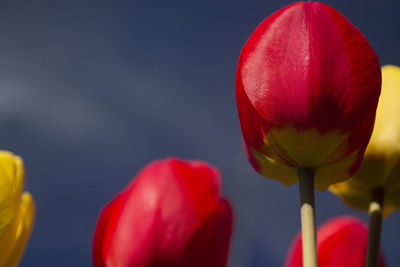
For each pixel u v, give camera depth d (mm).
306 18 569
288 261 651
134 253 587
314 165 577
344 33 568
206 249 589
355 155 579
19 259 594
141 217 590
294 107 570
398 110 627
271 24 573
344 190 639
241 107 583
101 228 599
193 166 603
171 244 588
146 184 597
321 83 566
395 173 623
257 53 575
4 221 586
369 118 574
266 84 573
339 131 571
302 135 572
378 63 572
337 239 641
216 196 594
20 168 597
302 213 564
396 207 632
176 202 589
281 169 583
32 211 603
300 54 568
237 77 581
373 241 591
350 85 567
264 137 579
